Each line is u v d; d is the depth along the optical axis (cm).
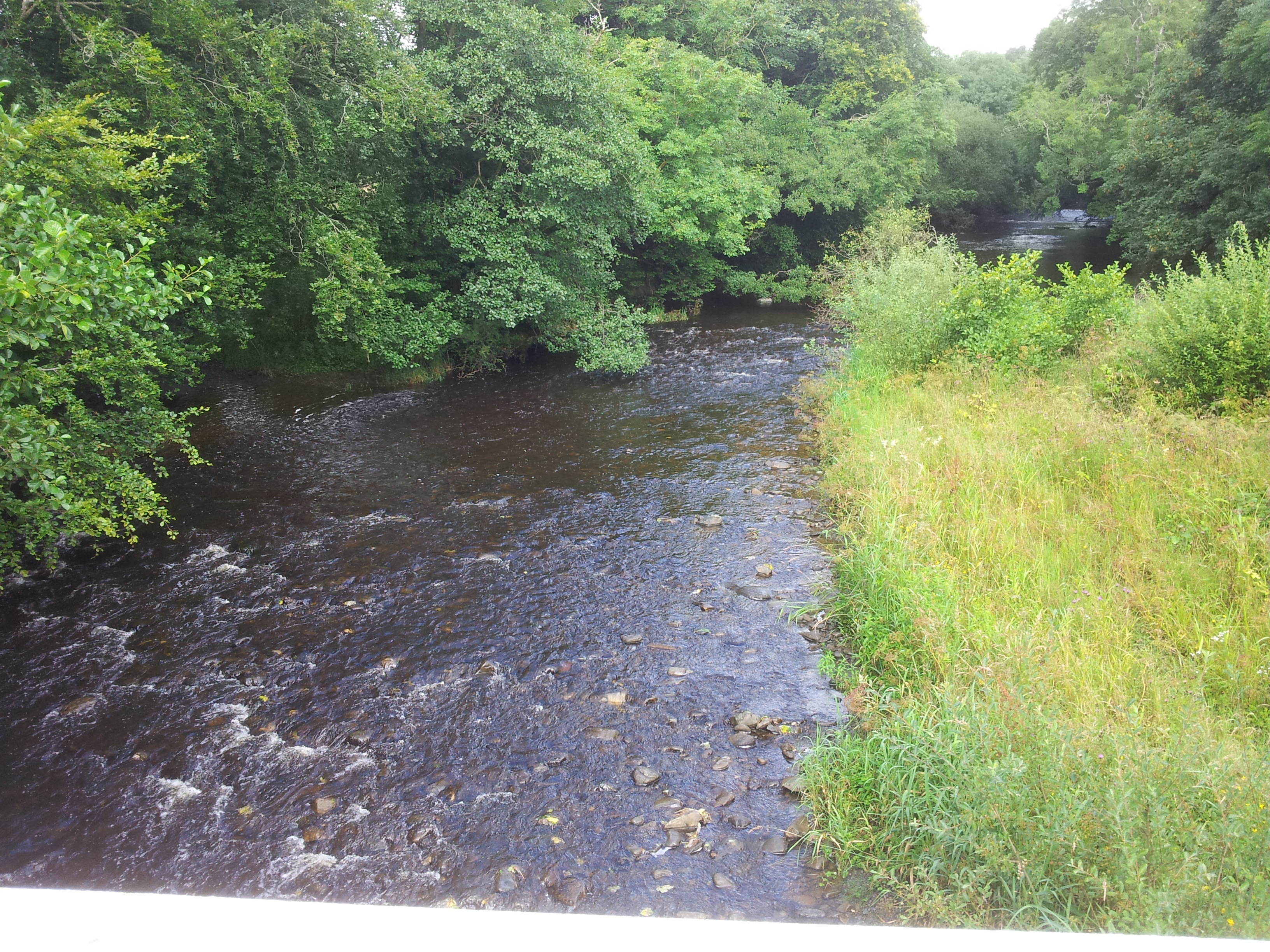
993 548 641
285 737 520
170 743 516
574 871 399
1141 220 2509
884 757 425
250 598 712
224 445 1171
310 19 1195
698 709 532
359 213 1308
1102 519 658
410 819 442
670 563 754
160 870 412
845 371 1335
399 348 1445
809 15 3059
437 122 1359
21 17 906
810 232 3031
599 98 1496
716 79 2161
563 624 651
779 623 637
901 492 752
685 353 1800
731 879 387
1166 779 341
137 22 1080
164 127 1006
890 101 2875
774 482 955
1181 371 898
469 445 1164
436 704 550
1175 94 2536
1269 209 2052
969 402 991
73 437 635
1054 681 450
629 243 2023
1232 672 440
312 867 409
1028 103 4622
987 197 4891
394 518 896
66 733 529
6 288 445
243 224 1206
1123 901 301
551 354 1798
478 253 1453
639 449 1118
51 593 724
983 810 351
